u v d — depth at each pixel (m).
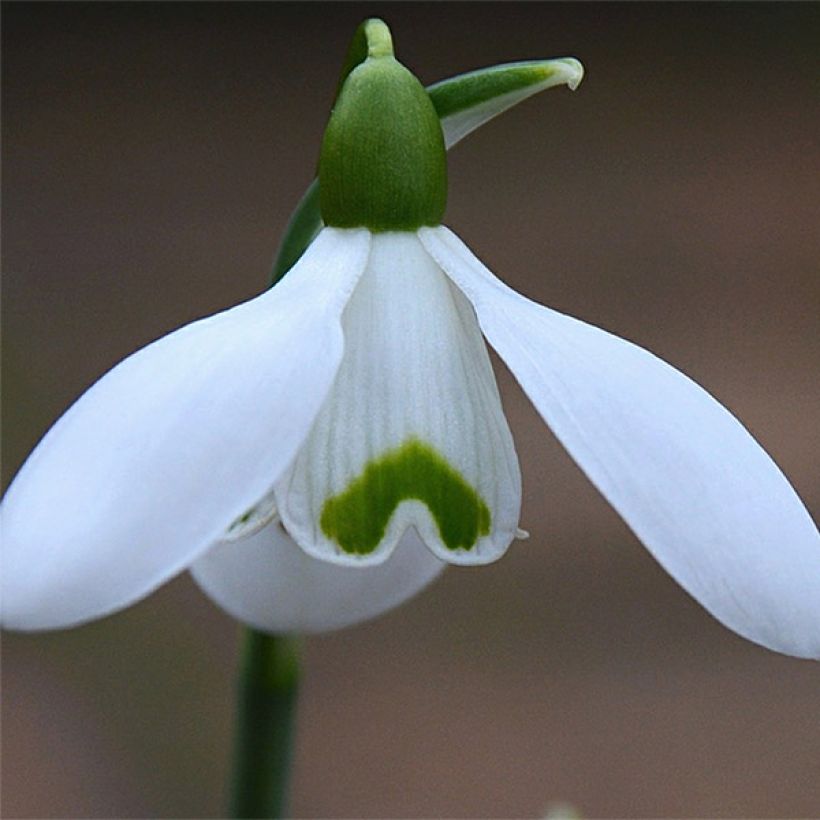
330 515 0.11
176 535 0.10
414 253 0.11
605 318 0.30
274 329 0.11
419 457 0.11
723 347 0.29
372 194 0.11
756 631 0.10
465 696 0.26
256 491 0.10
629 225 0.31
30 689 0.24
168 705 0.23
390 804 0.25
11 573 0.10
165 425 0.10
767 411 0.29
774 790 0.25
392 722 0.26
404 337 0.11
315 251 0.11
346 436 0.11
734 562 0.10
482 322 0.11
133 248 0.30
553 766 0.25
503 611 0.27
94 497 0.10
